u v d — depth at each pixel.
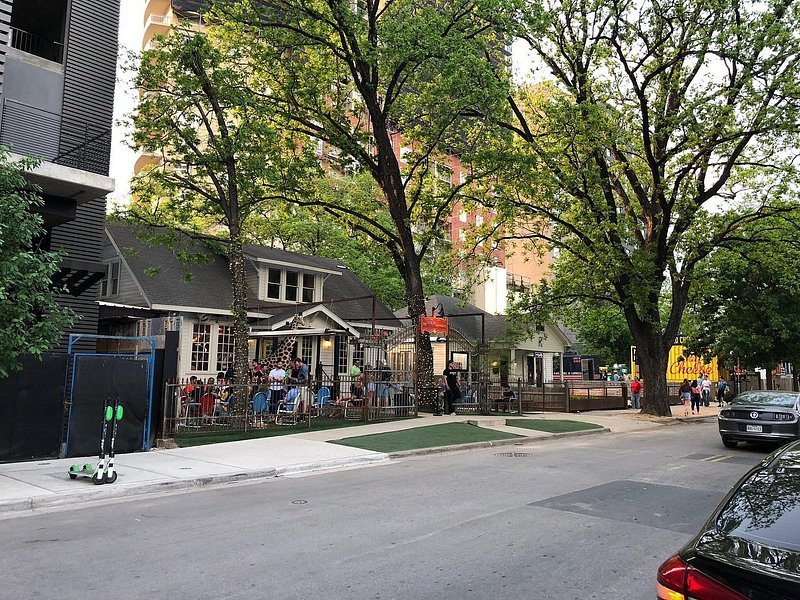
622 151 23.23
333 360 26.39
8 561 5.73
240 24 20.50
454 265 26.28
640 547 6.17
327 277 30.98
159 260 23.48
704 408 31.45
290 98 21.94
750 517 3.08
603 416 24.39
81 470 9.49
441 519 7.30
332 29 20.89
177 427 14.62
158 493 9.19
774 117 19.36
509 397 26.12
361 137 22.52
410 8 19.30
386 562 5.63
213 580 5.16
